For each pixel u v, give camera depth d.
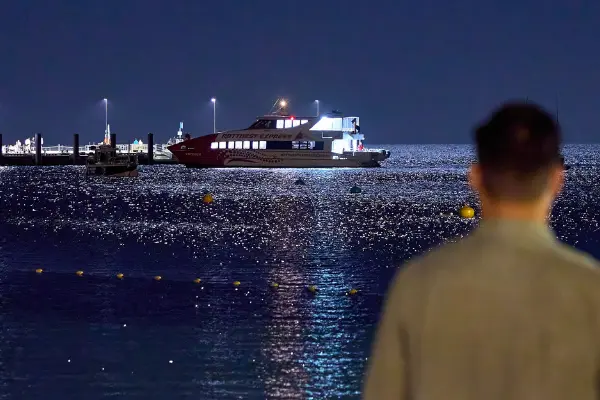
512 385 4.88
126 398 20.27
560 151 5.21
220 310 31.02
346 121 146.50
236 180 135.50
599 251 52.50
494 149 5.16
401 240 55.97
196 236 57.56
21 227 63.72
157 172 163.88
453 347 4.99
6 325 27.92
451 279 5.07
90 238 56.16
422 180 137.25
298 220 70.44
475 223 67.69
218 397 20.42
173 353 24.33
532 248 5.11
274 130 141.62
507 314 4.95
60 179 137.38
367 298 33.88
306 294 34.69
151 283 37.28
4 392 20.64
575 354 4.86
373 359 5.26
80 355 23.97
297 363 23.41
